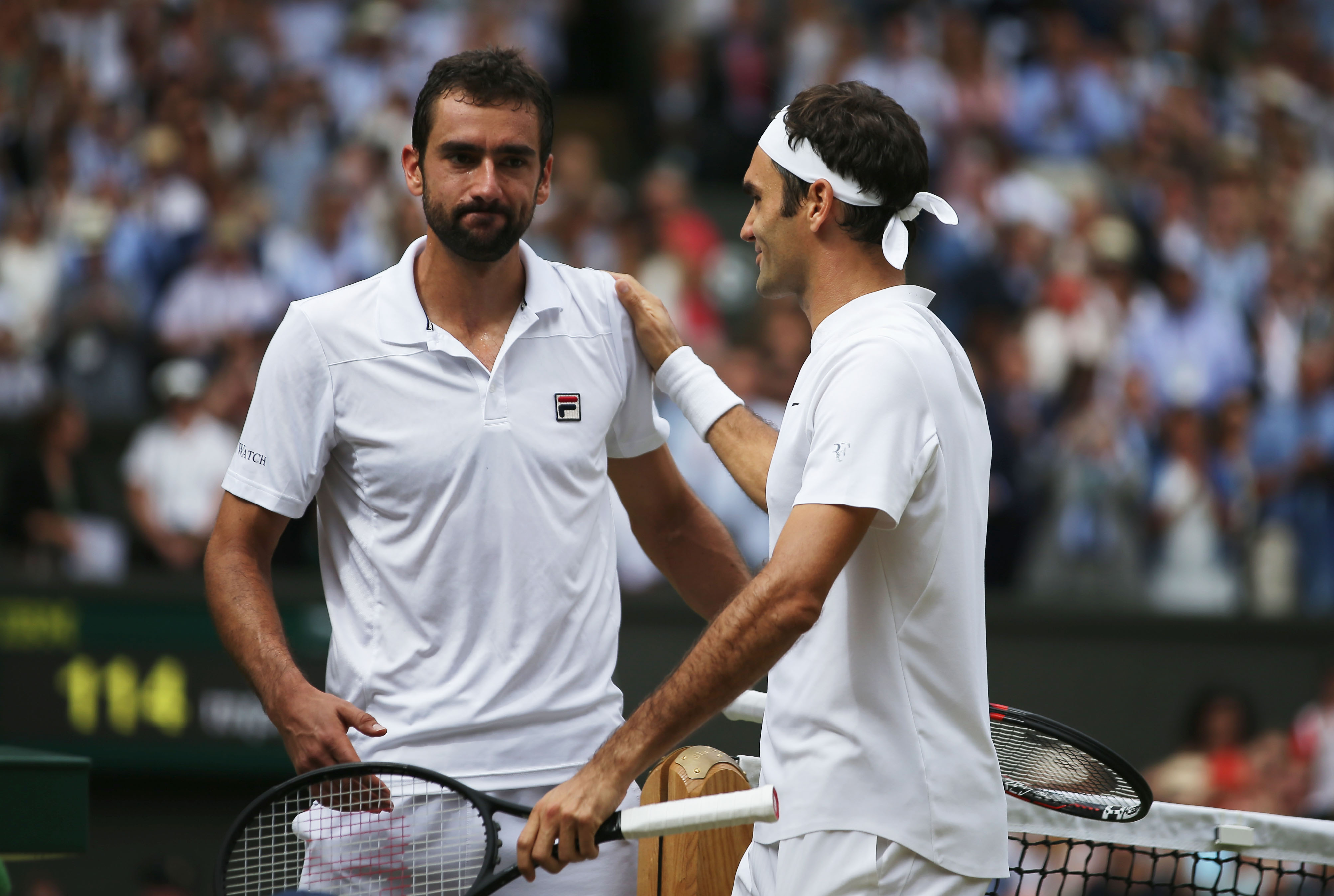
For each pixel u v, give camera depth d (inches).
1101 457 1063.6
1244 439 1126.4
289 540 1013.8
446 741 356.8
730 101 1491.1
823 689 325.7
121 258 1188.5
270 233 1237.1
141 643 980.6
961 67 1437.0
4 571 1027.9
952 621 324.5
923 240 1283.2
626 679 981.2
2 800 358.0
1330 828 385.1
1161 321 1214.3
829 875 319.0
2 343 1147.9
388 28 1429.6
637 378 407.2
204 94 1353.3
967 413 339.0
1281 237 1333.7
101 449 1083.3
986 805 327.0
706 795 370.3
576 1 1610.5
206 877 973.2
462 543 358.9
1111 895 699.4
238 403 1067.3
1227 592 1074.1
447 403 361.7
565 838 307.1
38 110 1323.8
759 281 364.8
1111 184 1378.0
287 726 343.9
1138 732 994.1
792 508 338.3
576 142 1350.9
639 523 434.9
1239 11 1583.4
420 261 381.4
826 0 1523.1
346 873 355.6
